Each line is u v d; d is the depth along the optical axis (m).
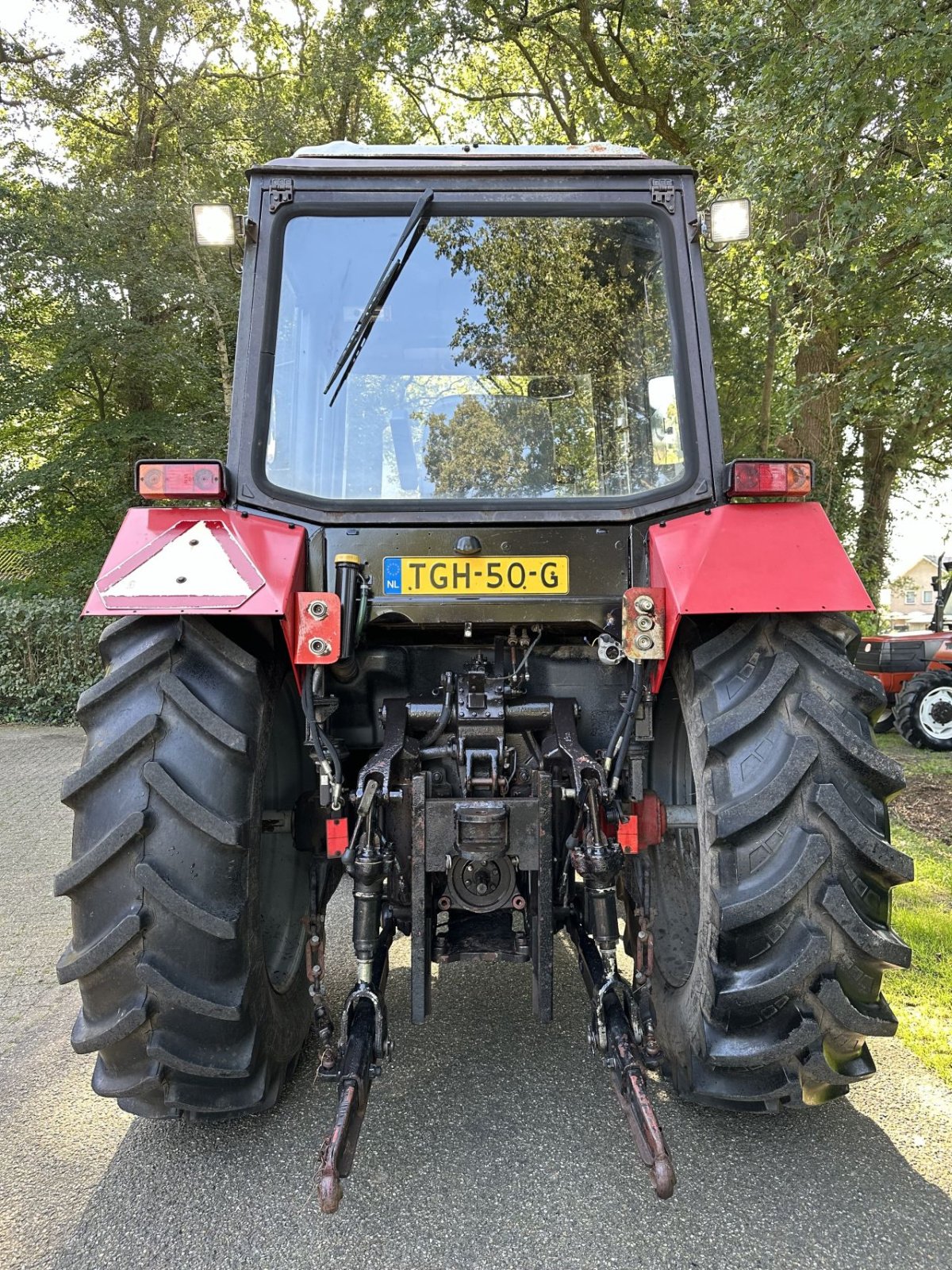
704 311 2.46
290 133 14.92
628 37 12.54
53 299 12.65
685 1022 2.27
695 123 10.66
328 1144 1.77
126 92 14.93
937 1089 2.55
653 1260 1.90
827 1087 2.18
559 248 2.47
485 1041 2.86
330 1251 1.94
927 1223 2.01
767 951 1.99
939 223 6.65
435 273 2.47
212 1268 1.91
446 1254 1.93
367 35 12.81
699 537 2.21
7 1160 2.31
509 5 11.94
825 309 8.13
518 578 2.36
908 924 3.64
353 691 2.65
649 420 2.51
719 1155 2.25
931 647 9.78
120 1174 2.23
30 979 3.53
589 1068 2.68
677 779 2.78
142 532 2.18
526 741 2.52
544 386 2.48
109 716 2.06
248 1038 2.11
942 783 6.63
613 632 2.36
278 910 2.73
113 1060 2.08
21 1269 1.92
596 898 2.15
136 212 12.77
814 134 6.48
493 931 2.46
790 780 1.97
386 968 2.35
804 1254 1.91
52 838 5.68
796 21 7.06
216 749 2.03
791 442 11.02
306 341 2.46
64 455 12.88
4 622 10.52
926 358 7.56
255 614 2.02
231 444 2.39
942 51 5.83
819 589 2.06
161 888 1.95
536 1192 2.12
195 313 13.52
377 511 2.37
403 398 2.47
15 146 13.38
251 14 16.53
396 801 2.29
